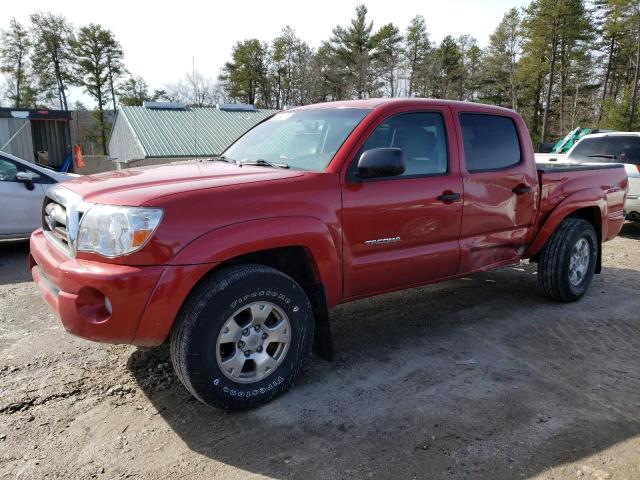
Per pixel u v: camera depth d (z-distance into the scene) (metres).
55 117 21.30
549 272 4.91
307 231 3.12
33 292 5.38
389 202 3.53
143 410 3.10
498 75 61.16
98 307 2.73
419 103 3.87
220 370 2.89
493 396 3.27
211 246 2.78
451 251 4.00
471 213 4.07
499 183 4.27
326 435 2.84
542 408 3.13
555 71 56.66
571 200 4.95
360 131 3.50
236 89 66.94
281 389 3.18
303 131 3.90
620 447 2.74
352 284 3.48
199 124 26.09
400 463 2.60
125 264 2.67
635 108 42.47
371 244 3.51
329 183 3.29
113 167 31.83
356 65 60.97
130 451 2.71
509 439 2.80
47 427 2.91
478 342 4.14
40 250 3.24
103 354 3.83
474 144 4.20
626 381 3.49
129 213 2.66
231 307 2.87
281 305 3.09
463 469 2.55
